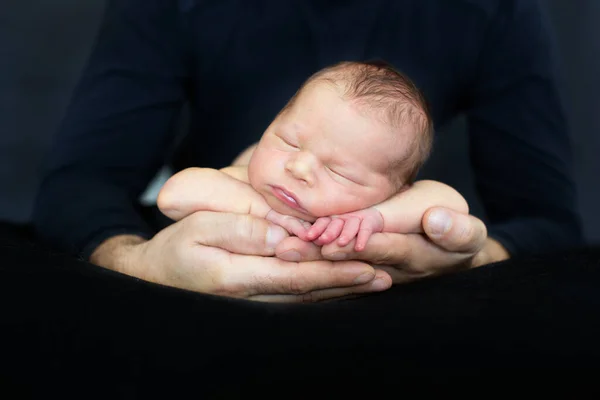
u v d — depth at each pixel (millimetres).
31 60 3014
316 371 746
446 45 1680
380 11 1654
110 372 747
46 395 729
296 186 1078
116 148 1579
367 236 1019
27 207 2814
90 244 1279
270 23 1646
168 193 1100
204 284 1045
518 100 1729
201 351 768
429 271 1135
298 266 1024
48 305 850
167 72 1653
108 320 817
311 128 1108
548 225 1620
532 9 1749
